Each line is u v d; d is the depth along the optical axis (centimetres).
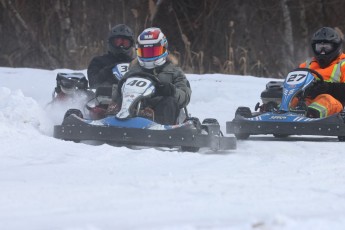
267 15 10619
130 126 3253
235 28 10619
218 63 8656
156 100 3491
